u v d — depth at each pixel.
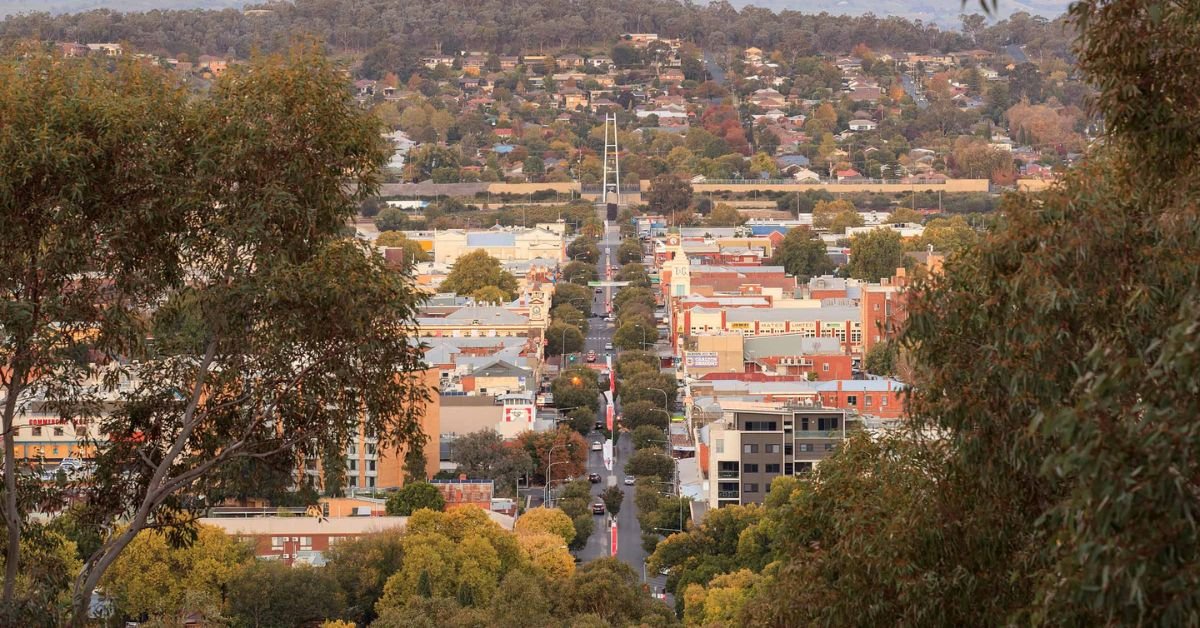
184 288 105.06
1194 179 81.75
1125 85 82.25
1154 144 83.00
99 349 105.94
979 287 88.69
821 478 108.75
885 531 93.19
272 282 101.94
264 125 103.12
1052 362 82.06
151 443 110.88
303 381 107.75
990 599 89.62
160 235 104.56
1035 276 82.19
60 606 110.44
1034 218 85.88
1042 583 76.44
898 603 93.81
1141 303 78.00
